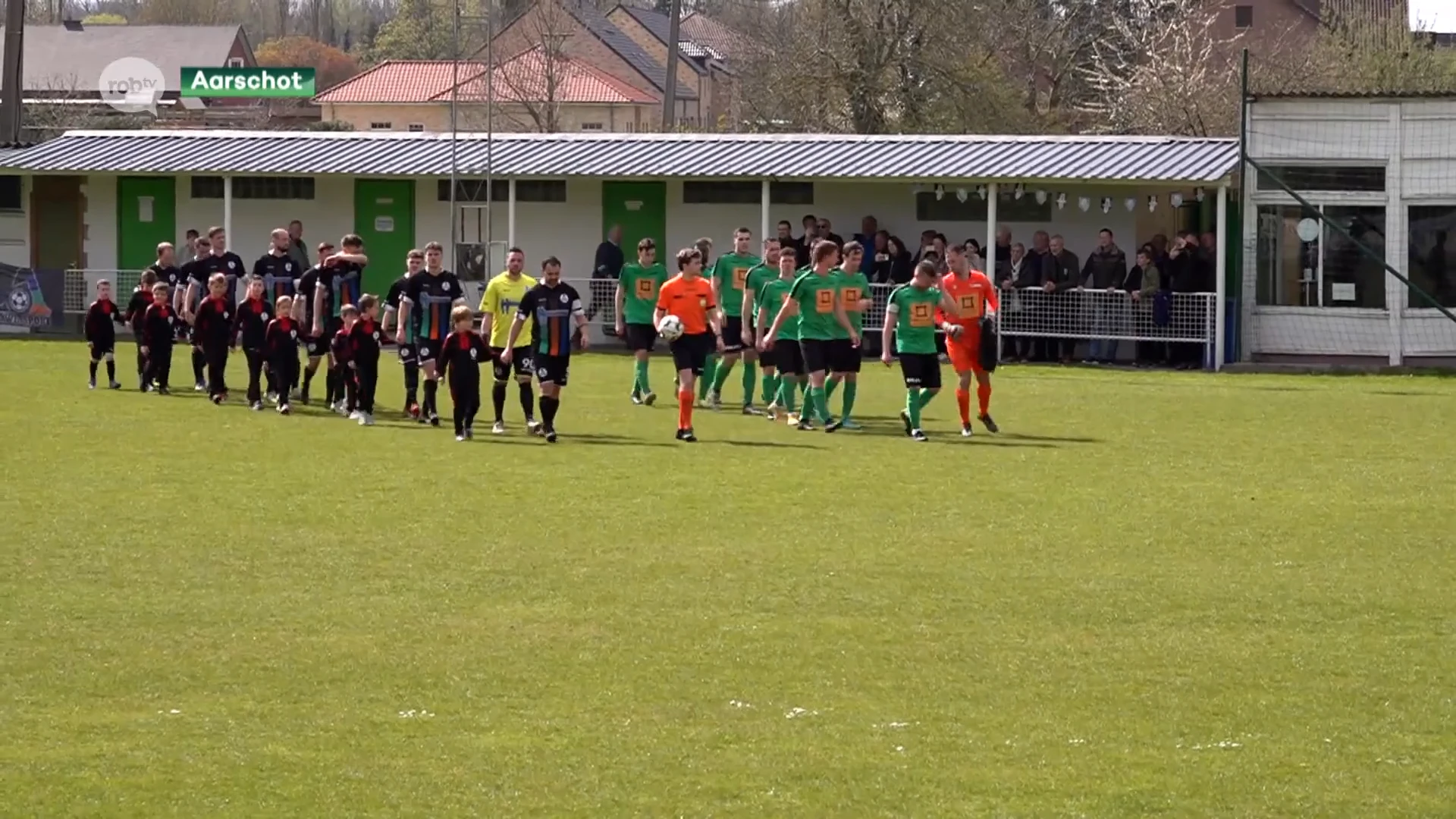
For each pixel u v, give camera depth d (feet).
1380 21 201.16
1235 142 116.06
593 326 124.88
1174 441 72.69
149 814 27.48
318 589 42.88
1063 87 224.12
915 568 45.73
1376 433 75.82
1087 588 43.60
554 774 29.35
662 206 127.24
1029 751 30.68
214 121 259.39
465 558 46.62
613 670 35.73
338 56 361.30
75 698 33.68
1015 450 69.15
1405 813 27.78
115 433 73.00
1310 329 111.14
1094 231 118.32
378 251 132.26
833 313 75.61
